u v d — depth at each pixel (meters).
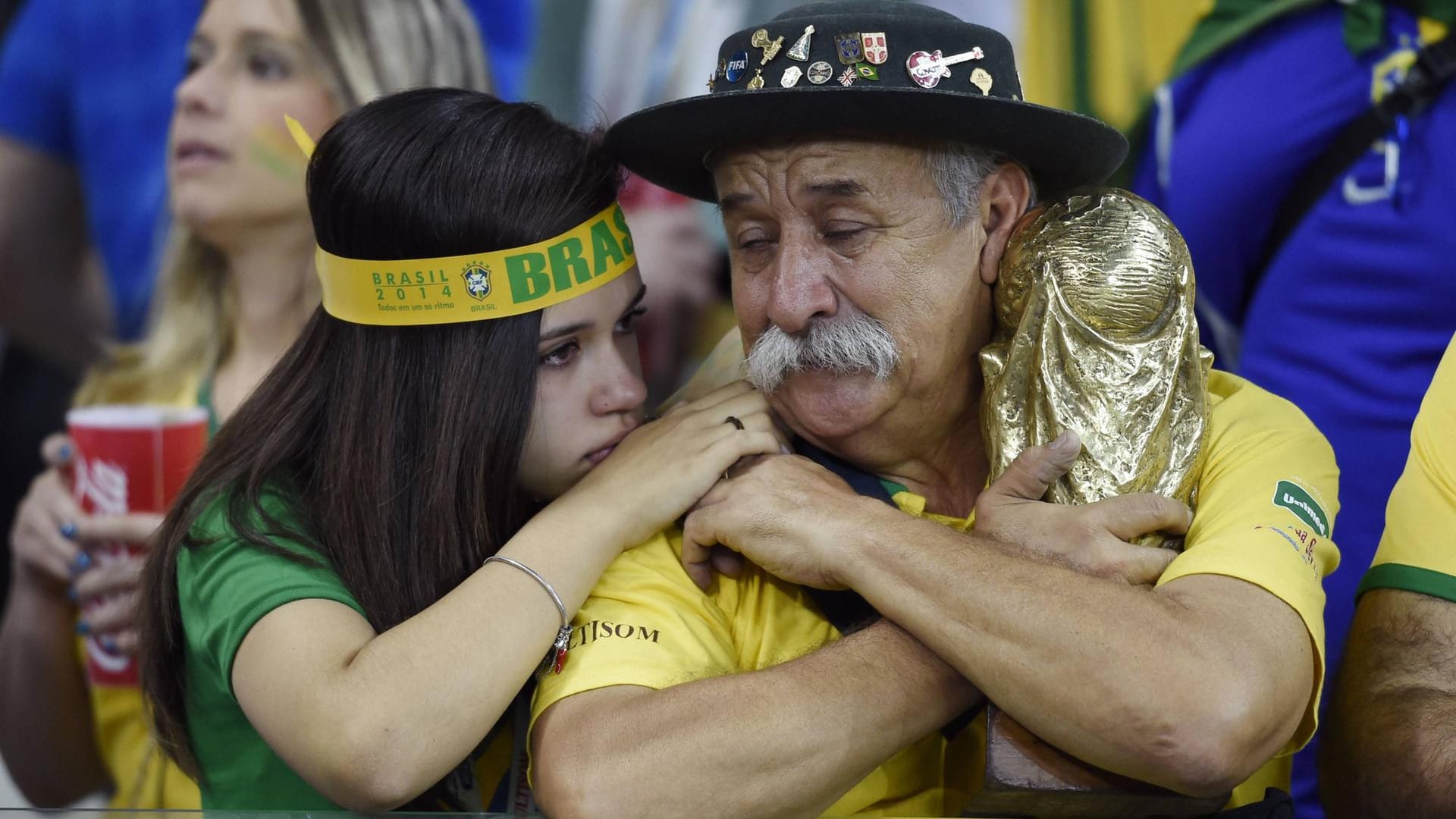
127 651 8.52
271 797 6.07
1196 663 4.75
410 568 5.84
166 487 8.41
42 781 9.02
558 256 5.76
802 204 5.60
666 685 5.32
